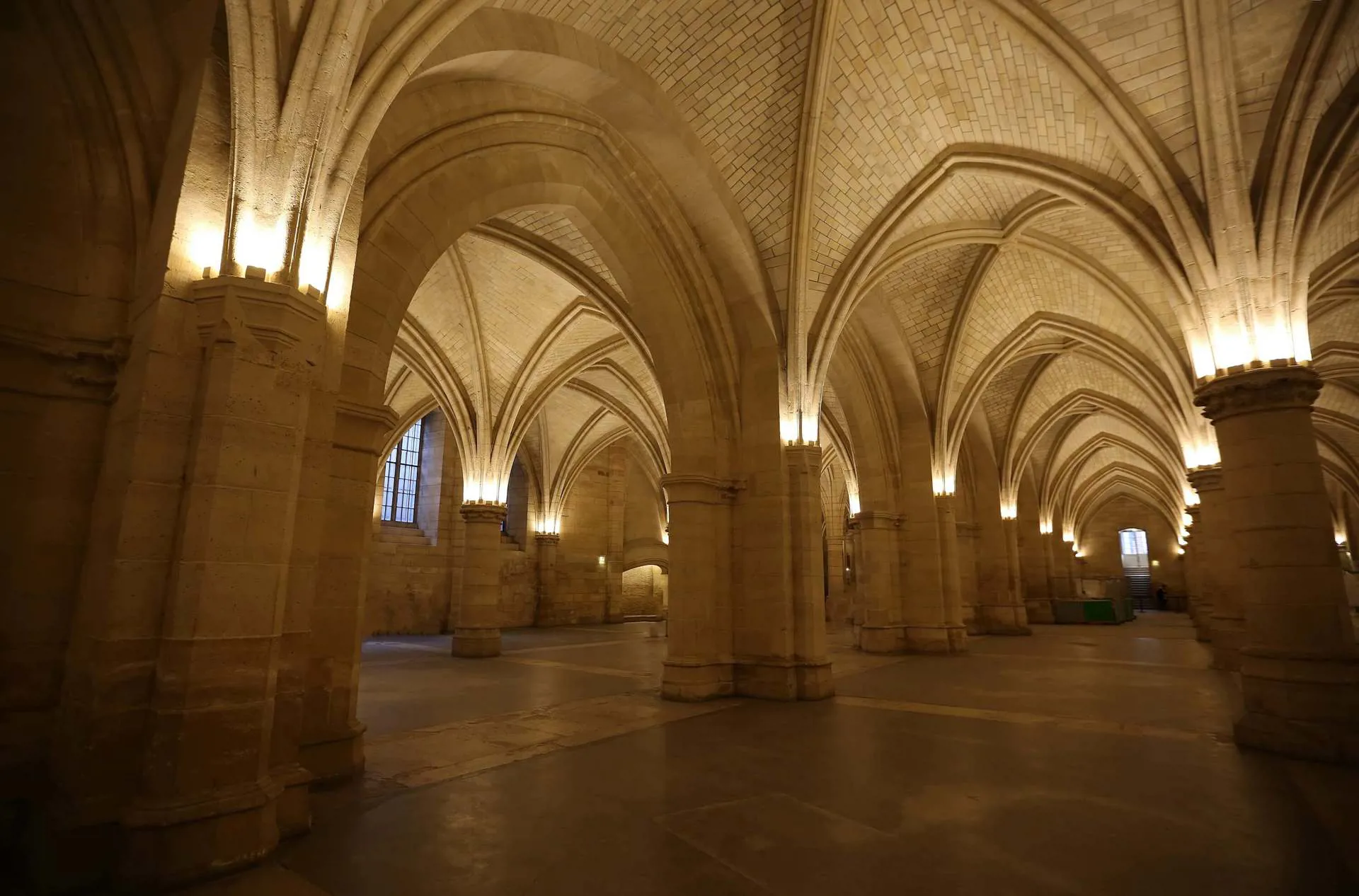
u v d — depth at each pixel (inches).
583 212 426.3
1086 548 1658.5
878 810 213.5
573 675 527.8
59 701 184.5
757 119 408.8
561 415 1039.6
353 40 191.5
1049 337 751.1
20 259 193.6
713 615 443.5
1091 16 324.5
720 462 462.6
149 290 186.7
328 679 244.8
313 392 214.5
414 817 206.5
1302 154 303.7
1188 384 585.0
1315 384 300.4
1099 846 183.8
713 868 170.4
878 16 360.8
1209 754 282.5
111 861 156.5
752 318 470.9
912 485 703.1
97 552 179.0
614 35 341.1
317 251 196.2
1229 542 564.7
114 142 206.4
